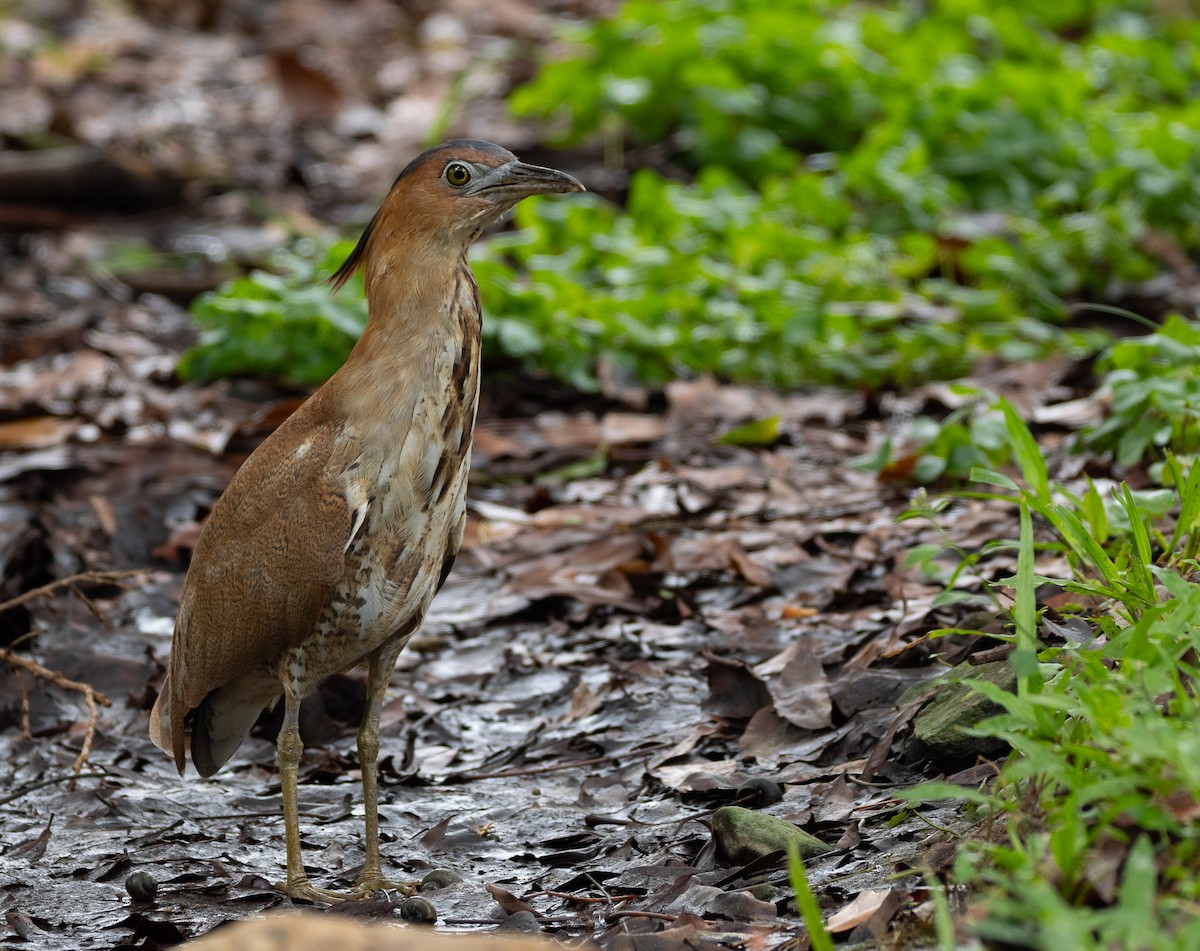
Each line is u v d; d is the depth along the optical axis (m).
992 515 10.91
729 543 11.19
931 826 6.80
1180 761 5.18
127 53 29.34
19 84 27.12
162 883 7.62
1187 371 10.41
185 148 23.58
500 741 9.36
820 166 19.88
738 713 8.89
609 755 8.85
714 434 13.92
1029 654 6.09
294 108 25.62
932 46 21.20
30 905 7.41
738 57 20.75
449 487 7.52
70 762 9.30
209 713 8.13
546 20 30.27
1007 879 5.31
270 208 21.38
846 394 15.27
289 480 7.45
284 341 14.69
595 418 14.52
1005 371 14.65
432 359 7.41
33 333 16.64
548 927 6.80
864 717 8.37
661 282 16.27
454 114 25.02
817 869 6.79
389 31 30.06
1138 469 10.80
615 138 21.25
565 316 15.19
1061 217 18.42
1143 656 6.07
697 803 7.97
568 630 10.78
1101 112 19.81
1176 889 5.17
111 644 10.56
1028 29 21.62
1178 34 23.61
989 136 19.09
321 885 7.59
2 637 10.71
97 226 20.83
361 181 22.94
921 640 8.71
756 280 15.99
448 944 5.19
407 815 8.38
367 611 7.45
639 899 6.93
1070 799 5.34
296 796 7.87
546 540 11.88
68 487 12.62
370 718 7.64
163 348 16.59
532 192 7.47
